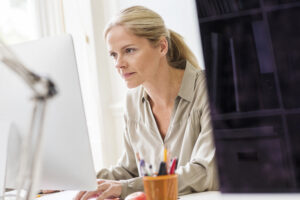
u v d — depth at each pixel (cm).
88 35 257
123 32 122
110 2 255
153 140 140
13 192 110
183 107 133
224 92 55
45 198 112
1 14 243
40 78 51
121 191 100
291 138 52
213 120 56
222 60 56
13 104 87
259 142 54
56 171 89
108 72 261
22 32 253
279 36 52
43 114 52
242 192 54
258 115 54
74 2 258
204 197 92
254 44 54
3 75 88
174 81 138
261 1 53
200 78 134
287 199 51
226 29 55
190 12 211
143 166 77
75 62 82
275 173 52
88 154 84
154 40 127
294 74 52
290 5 52
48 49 84
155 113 142
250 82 54
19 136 87
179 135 134
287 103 52
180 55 143
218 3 56
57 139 85
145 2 235
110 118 258
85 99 258
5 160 87
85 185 87
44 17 257
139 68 124
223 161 55
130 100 149
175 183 76
